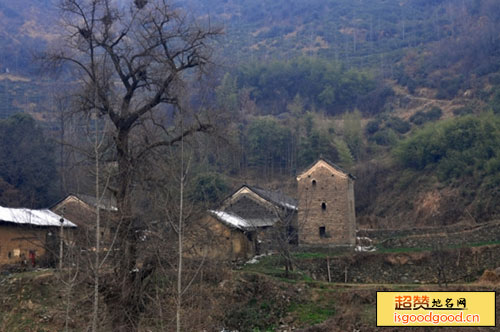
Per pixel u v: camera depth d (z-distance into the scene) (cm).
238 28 17800
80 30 2383
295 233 4591
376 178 7819
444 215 6425
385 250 4481
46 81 10112
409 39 14588
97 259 1694
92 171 1978
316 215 4822
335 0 18862
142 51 2445
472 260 4000
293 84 12050
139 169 2306
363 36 15825
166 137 2477
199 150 2402
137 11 2436
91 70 2412
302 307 3325
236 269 3872
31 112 8375
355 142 9156
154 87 2492
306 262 4203
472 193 6388
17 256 3491
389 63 13212
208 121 2430
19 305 2975
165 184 2205
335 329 2970
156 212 2134
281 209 4969
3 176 5691
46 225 3428
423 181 7200
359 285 3591
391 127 9844
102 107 2372
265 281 3450
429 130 7744
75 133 2339
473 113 9119
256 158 8581
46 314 2880
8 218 3450
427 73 11856
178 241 1980
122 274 2111
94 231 2023
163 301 2220
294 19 17850
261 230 4728
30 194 5431
